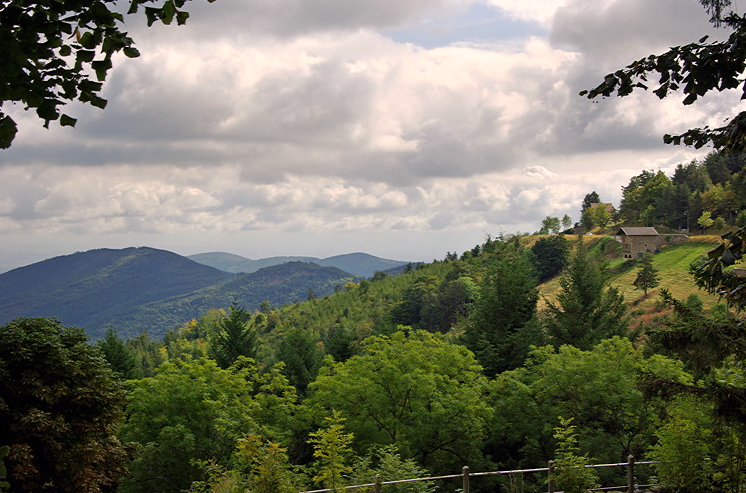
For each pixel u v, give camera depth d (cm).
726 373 966
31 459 1427
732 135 632
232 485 1225
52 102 358
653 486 1506
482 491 2569
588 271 4566
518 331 4181
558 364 2619
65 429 1502
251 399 2700
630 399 2280
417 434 2528
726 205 12506
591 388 2373
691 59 596
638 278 8925
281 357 4728
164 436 2219
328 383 2681
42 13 348
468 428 2542
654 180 15912
